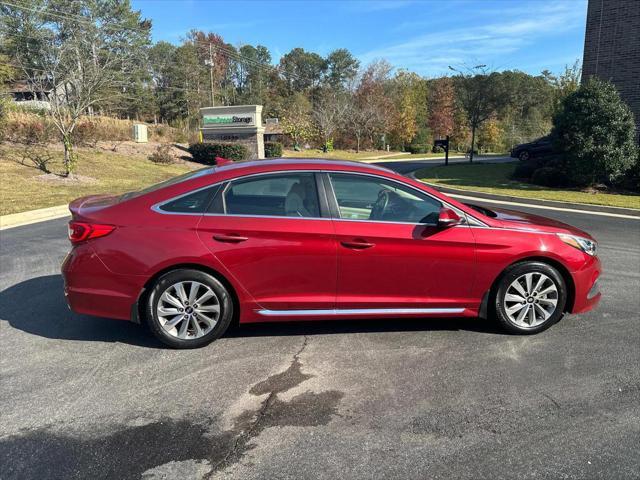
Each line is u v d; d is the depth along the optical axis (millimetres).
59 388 3355
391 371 3615
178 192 3932
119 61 18031
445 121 59125
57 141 21875
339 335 4266
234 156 27266
